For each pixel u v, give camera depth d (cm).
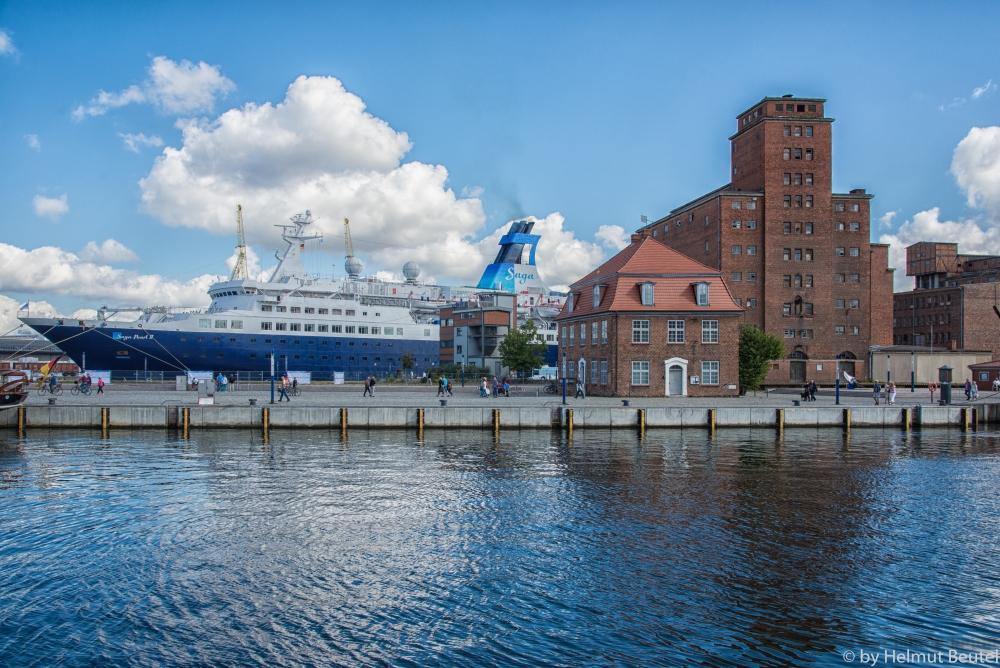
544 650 1238
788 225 8050
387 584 1541
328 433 4031
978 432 4366
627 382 5456
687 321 5497
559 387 6231
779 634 1308
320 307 8244
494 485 2555
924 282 12506
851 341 8456
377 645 1255
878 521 2080
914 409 4584
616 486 2547
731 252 7975
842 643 1277
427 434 4022
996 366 7175
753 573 1616
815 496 2411
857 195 8475
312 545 1817
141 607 1420
